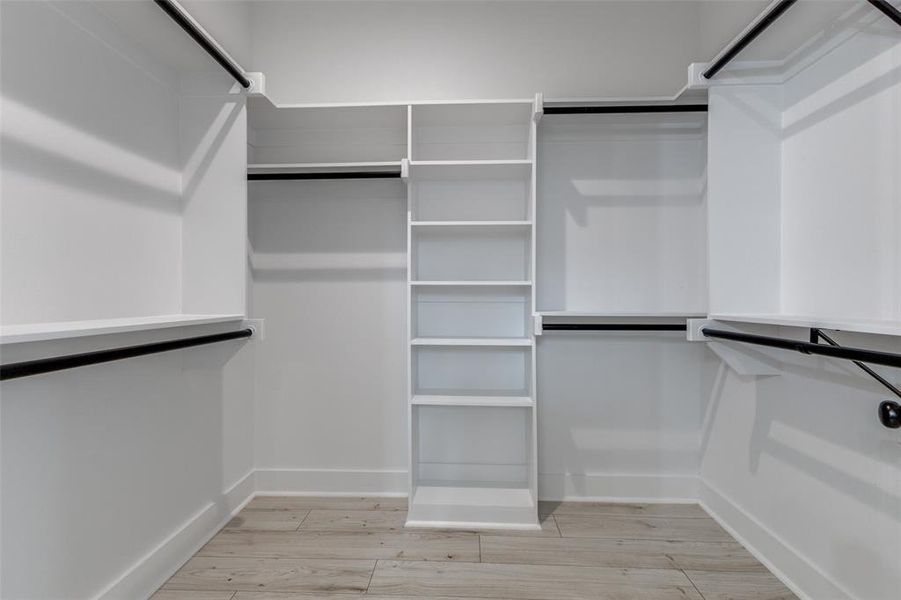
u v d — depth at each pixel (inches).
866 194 51.2
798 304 62.4
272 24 88.6
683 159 85.8
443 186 87.7
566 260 86.8
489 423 88.0
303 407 89.2
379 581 61.2
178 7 49.4
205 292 66.7
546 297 86.8
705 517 80.0
